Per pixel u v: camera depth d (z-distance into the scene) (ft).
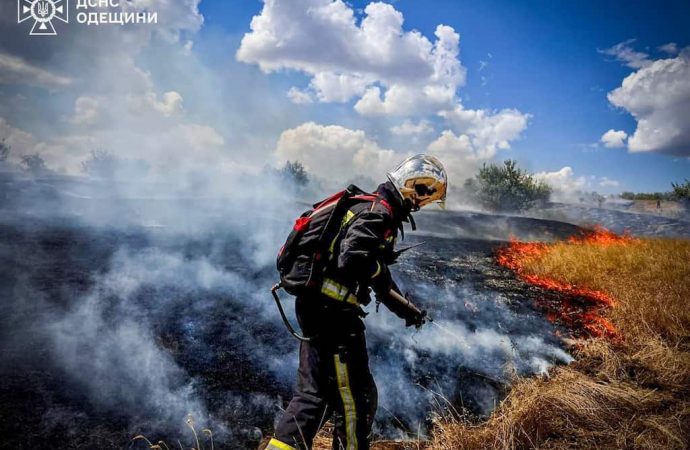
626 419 8.63
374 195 6.48
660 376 10.46
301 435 5.82
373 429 8.18
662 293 16.63
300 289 6.16
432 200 6.71
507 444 7.58
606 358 11.38
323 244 6.16
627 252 25.13
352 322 6.29
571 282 20.03
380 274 6.04
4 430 6.49
